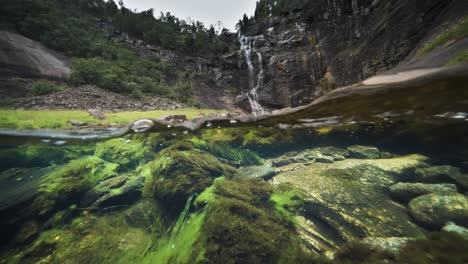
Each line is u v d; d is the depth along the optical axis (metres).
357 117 5.17
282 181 4.10
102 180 4.23
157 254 2.64
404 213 2.99
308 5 27.41
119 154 5.12
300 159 5.52
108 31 32.06
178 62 32.41
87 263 2.57
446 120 4.25
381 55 15.98
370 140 5.60
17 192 3.47
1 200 3.27
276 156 5.89
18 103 11.26
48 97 12.84
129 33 34.66
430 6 12.83
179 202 3.59
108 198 3.72
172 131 5.69
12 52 15.05
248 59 30.12
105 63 20.02
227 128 6.03
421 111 4.39
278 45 28.20
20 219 3.10
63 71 17.22
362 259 2.23
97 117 9.34
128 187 3.98
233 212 2.96
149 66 25.48
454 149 4.73
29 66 15.21
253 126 6.04
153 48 32.72
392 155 5.39
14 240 2.85
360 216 2.97
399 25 14.96
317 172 4.41
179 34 41.38
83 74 16.81
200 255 2.46
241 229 2.70
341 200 3.36
